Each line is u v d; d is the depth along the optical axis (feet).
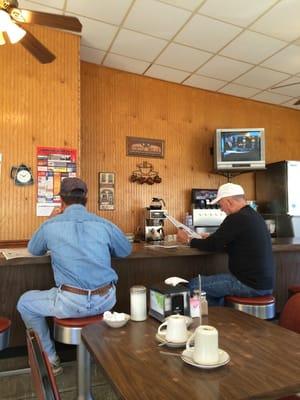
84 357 4.52
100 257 6.23
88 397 4.54
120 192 12.88
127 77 13.21
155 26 9.95
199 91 14.66
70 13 9.26
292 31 10.17
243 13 9.29
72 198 6.63
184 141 14.19
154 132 13.62
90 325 4.45
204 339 3.18
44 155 9.61
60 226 6.21
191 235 8.97
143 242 10.84
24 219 9.30
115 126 12.89
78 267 6.07
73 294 6.01
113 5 8.93
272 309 7.28
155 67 12.75
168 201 13.73
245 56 11.77
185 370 3.10
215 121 14.89
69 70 10.08
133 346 3.69
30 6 8.90
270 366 3.15
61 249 6.11
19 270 7.62
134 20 9.62
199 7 9.02
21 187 9.32
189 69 12.87
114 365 3.21
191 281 7.82
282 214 14.12
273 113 16.31
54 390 2.46
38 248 6.40
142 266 8.59
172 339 3.69
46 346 6.72
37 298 6.28
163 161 13.74
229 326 4.30
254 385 2.80
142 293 4.67
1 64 9.34
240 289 7.32
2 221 9.10
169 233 13.56
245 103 15.66
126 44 11.02
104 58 12.07
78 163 9.98
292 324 4.72
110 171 12.72
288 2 8.80
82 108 12.27
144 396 2.63
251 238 7.26
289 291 9.04
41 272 7.78
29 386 6.69
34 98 9.61
